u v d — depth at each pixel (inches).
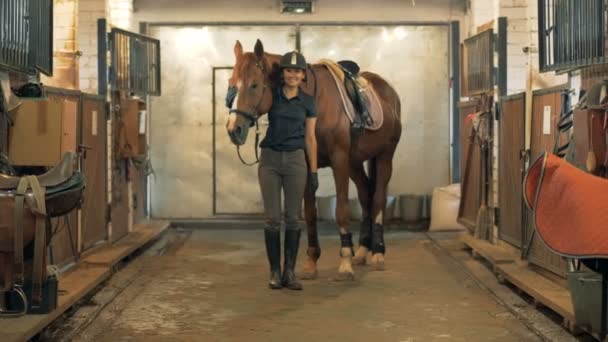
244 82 239.9
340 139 257.1
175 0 399.9
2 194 174.4
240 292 250.2
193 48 405.1
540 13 233.0
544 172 166.4
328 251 330.3
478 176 324.5
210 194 408.5
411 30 406.3
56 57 283.3
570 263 215.9
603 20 196.4
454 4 401.7
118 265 290.7
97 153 289.7
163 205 408.5
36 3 219.3
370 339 197.0
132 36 329.7
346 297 242.2
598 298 174.4
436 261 304.0
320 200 399.5
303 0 398.0
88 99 276.5
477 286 257.9
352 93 260.7
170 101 406.6
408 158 409.4
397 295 245.0
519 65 301.4
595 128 181.8
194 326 209.8
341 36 405.4
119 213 324.8
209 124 406.9
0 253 175.2
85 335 201.2
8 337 167.2
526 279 238.4
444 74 406.6
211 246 345.4
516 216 276.2
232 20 402.3
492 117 306.3
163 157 407.5
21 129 202.4
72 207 185.3
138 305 233.5
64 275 242.8
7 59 197.5
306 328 207.0
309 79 253.4
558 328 204.5
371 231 295.3
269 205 250.1
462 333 202.5
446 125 407.8
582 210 160.7
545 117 245.6
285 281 253.3
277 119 246.5
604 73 201.3
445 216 376.8
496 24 303.3
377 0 402.0
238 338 198.1
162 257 316.8
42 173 209.6
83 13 311.0
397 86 407.8
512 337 198.7
